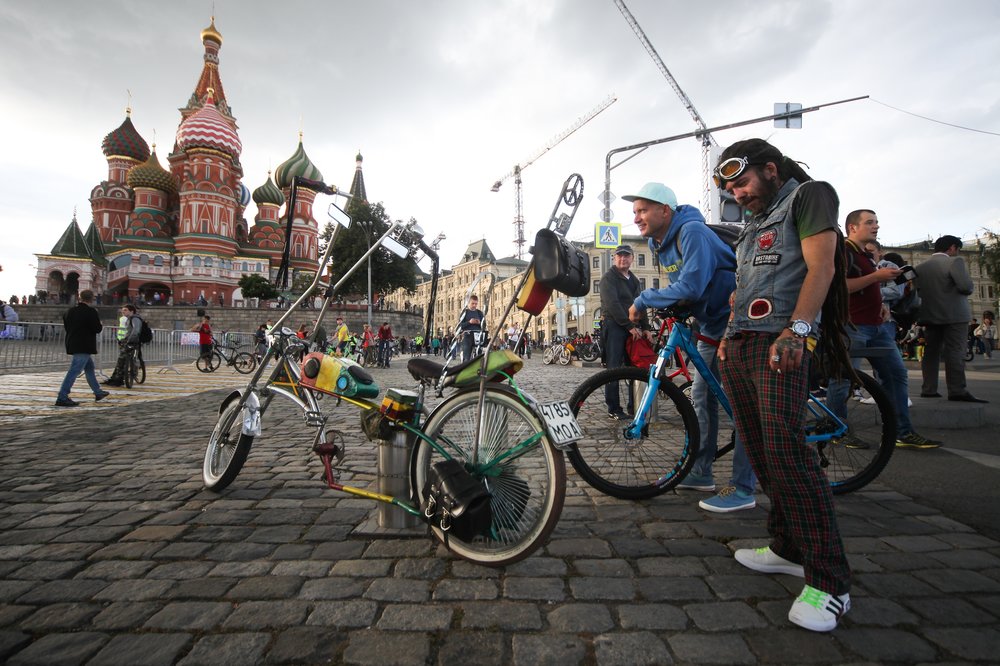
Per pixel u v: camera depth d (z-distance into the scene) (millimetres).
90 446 4793
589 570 2205
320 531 2643
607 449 3213
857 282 3984
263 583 2094
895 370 4184
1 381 11500
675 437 3209
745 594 2006
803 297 1877
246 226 70438
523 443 2234
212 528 2699
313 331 3006
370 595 1995
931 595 1994
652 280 53406
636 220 3334
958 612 1875
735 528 2676
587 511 2951
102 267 65125
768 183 2117
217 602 1951
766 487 2205
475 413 2361
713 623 1810
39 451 4578
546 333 57750
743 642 1702
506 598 1976
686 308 3223
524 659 1612
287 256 3332
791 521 1895
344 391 2648
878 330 4254
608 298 5672
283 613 1869
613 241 16234
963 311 5391
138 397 9062
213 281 58438
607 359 5777
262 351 17688
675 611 1885
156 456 4379
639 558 2324
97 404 8039
